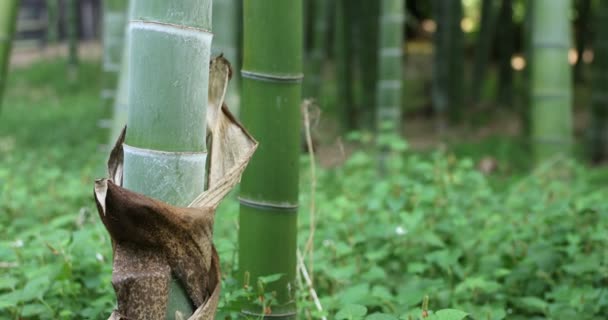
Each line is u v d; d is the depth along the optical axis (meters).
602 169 8.13
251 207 2.42
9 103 14.26
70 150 8.39
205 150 1.73
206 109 1.72
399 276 3.22
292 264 2.47
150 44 1.63
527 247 3.33
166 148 1.65
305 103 2.82
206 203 1.69
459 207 4.30
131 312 1.61
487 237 3.53
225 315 2.31
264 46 2.33
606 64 9.08
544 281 3.07
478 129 11.66
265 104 2.35
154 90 1.63
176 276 1.65
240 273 2.49
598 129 9.22
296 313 2.51
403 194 4.07
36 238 3.12
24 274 2.71
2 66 4.89
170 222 1.59
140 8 1.64
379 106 7.03
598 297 2.83
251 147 1.79
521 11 18.42
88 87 16.38
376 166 6.69
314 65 10.36
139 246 1.62
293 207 2.43
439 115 11.76
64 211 4.11
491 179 7.06
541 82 5.70
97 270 2.80
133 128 1.66
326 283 3.10
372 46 10.55
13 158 6.78
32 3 22.89
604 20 9.03
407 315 2.31
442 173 4.66
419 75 16.05
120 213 1.56
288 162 2.40
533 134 5.80
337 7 11.84
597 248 3.41
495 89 14.80
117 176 1.75
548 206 3.96
